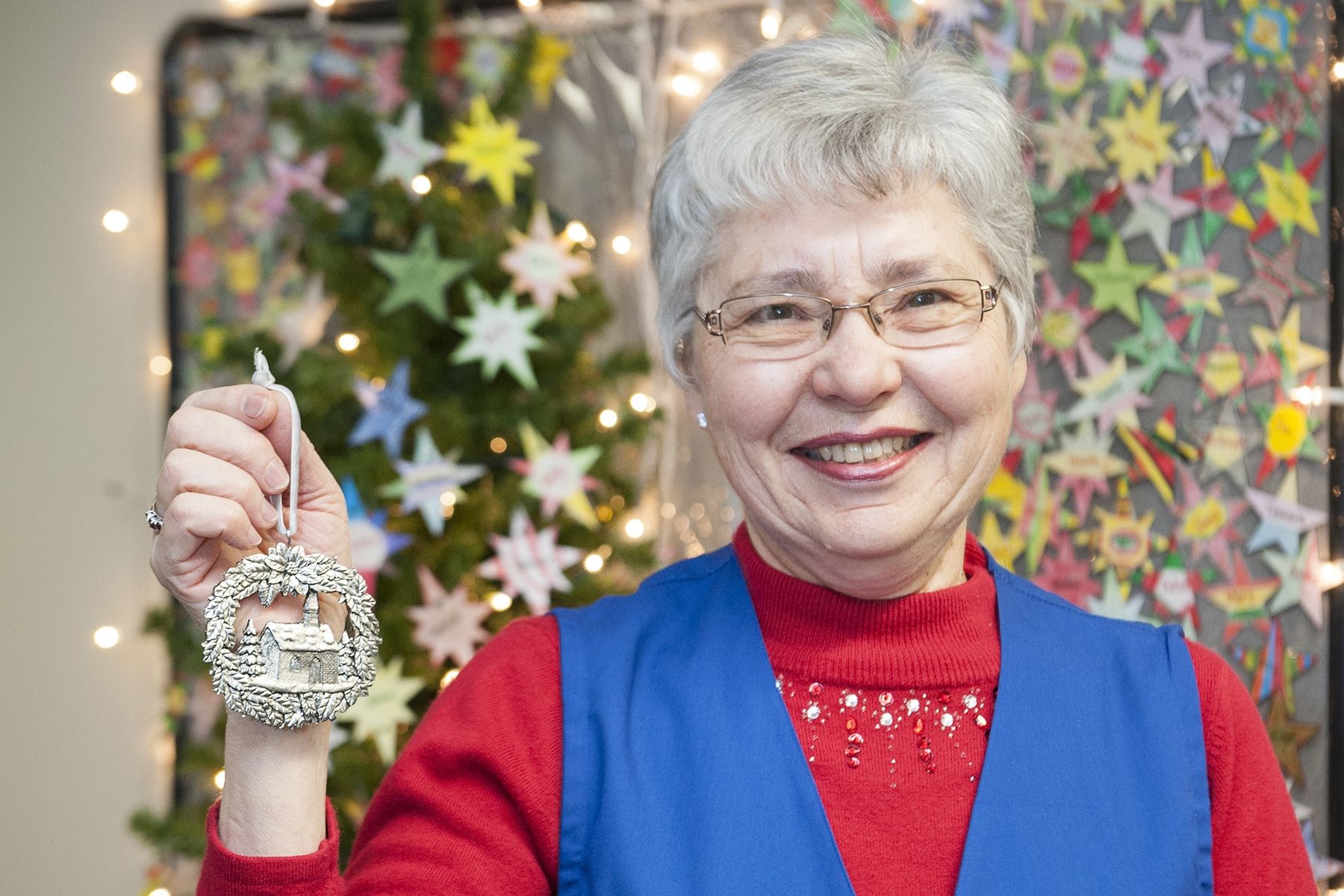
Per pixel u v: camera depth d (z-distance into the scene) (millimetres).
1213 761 969
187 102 2719
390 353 2182
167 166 2711
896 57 987
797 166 905
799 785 902
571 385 2305
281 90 2670
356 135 2223
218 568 892
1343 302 2232
